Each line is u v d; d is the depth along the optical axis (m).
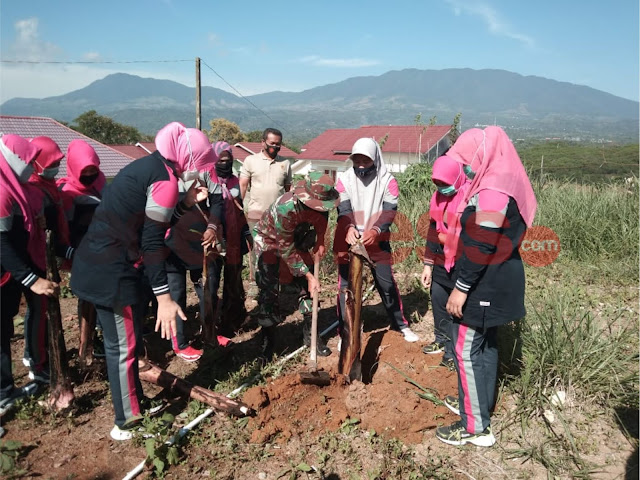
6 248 3.01
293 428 3.35
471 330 3.09
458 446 3.24
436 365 4.05
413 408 3.50
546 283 5.87
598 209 7.15
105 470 2.99
